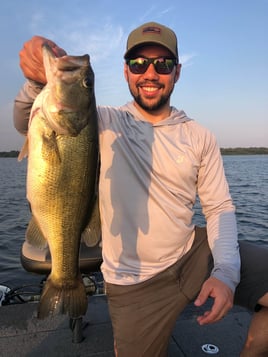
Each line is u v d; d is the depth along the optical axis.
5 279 2.08
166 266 0.85
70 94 0.74
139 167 0.85
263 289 0.81
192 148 0.89
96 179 0.81
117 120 0.88
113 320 0.86
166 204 0.84
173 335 1.09
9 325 1.10
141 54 0.89
